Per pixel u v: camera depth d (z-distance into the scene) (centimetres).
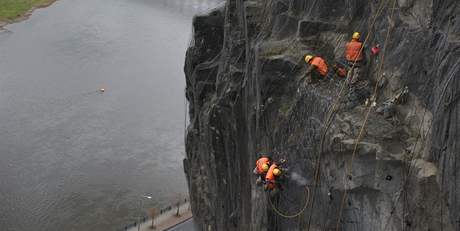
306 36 2342
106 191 6322
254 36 2664
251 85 2505
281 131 2214
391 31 1905
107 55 9981
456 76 1516
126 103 8350
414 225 1611
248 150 2625
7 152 7044
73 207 6025
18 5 12469
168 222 5731
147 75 9250
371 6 2078
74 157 6975
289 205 2141
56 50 10175
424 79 1725
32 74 9188
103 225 5725
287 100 2259
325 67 2088
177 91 8762
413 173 1619
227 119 2753
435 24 1708
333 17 2311
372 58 2000
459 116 1490
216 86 2986
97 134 7512
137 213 5925
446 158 1527
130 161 6950
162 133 7581
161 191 6356
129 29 11306
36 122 7769
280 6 2553
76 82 8938
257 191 2353
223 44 3083
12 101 8312
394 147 1698
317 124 1977
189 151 3625
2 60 9688
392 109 1784
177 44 10588
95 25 11431
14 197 6178
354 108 1895
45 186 6381
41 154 7025
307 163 2022
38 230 5644
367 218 1758
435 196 1566
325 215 1930
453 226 1499
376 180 1711
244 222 2700
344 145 1781
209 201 3238
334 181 1862
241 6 2834
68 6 12694
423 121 1688
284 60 2277
